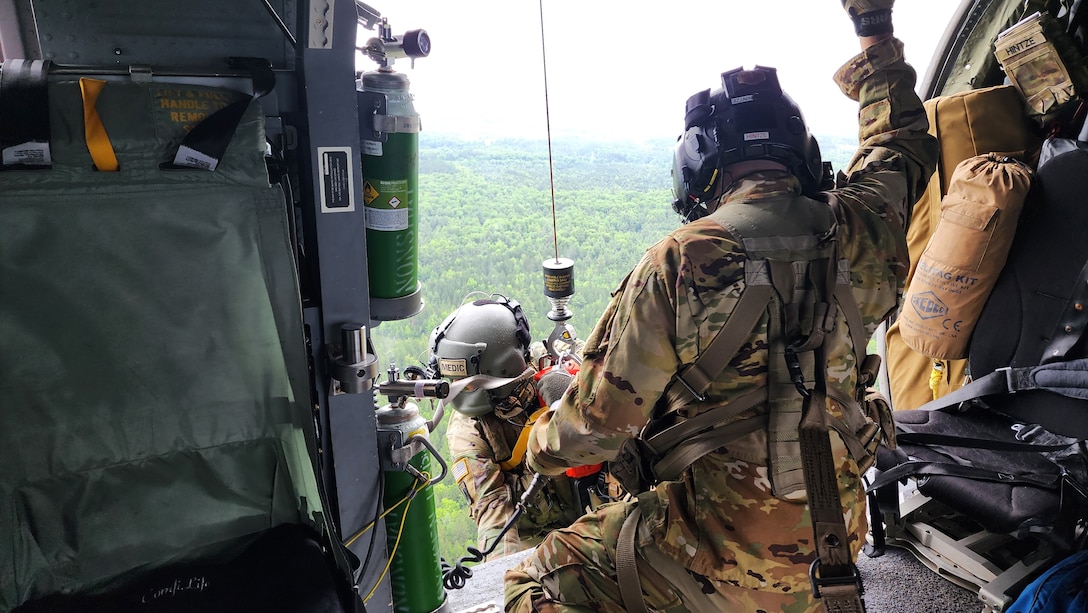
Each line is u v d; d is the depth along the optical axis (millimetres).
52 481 1261
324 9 1394
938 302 2527
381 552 1781
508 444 2898
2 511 1231
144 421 1306
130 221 1224
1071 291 2252
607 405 1479
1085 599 1816
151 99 1220
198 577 1348
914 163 1792
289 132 1509
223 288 1312
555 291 2600
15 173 1143
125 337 1261
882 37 1854
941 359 2617
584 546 1755
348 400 1637
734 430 1459
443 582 2076
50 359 1219
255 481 1426
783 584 1481
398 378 1734
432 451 1772
